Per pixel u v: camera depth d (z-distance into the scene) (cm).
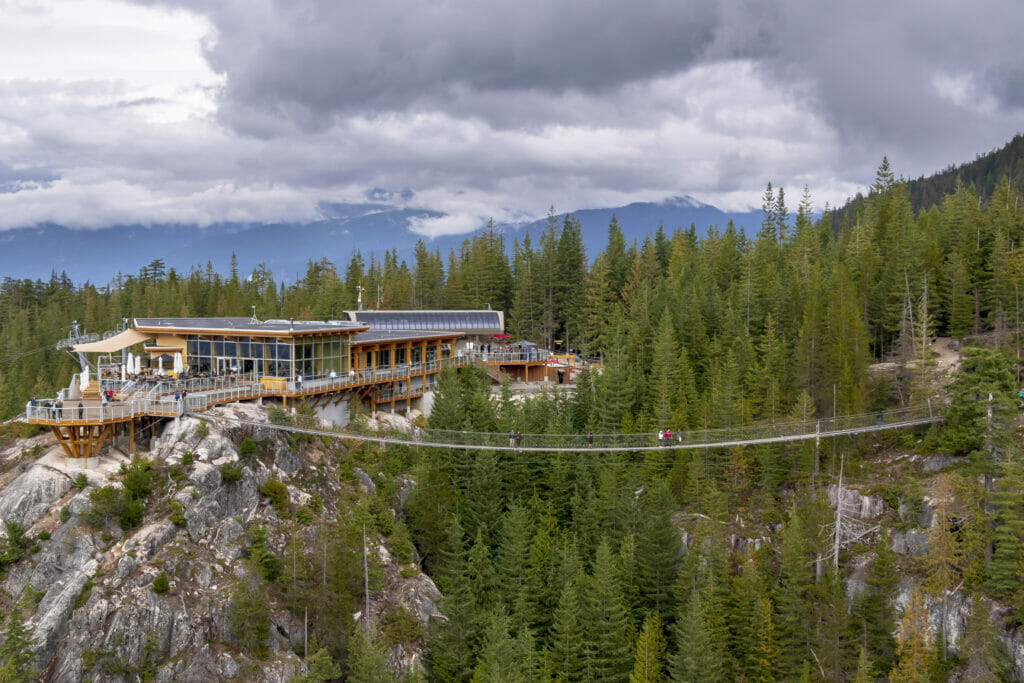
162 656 4419
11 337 14062
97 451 5241
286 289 16125
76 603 4459
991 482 6206
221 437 5403
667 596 5878
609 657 5212
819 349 8056
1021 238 10475
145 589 4512
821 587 5784
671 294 10588
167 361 6988
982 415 6600
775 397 7588
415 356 8869
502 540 6231
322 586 4888
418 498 6300
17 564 4728
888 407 7869
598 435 7012
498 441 6756
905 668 5209
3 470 5322
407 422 7794
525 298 11994
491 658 4756
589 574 6144
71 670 4269
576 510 6756
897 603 6153
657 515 6231
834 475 7125
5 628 4447
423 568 6156
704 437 6688
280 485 5422
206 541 4912
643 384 8431
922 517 6481
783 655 5412
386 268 14562
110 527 4750
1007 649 5538
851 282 9500
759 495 7225
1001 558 5834
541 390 9150
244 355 6744
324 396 6875
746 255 12212
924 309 7681
